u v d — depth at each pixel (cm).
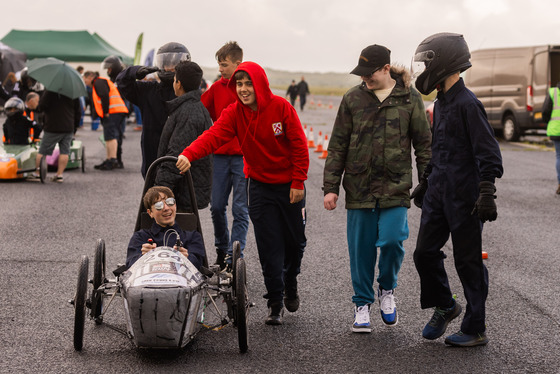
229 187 684
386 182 514
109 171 1462
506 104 2339
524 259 779
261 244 542
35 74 1234
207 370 452
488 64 2406
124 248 789
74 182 1295
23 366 453
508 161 1806
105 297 562
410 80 518
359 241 526
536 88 2255
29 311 565
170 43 630
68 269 696
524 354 489
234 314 497
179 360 468
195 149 516
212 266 553
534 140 2456
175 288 438
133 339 457
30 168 1305
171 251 484
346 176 524
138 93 631
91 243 809
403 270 720
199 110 590
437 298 509
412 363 469
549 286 670
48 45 3497
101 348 488
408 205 516
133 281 450
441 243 507
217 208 679
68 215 977
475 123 477
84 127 2647
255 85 505
